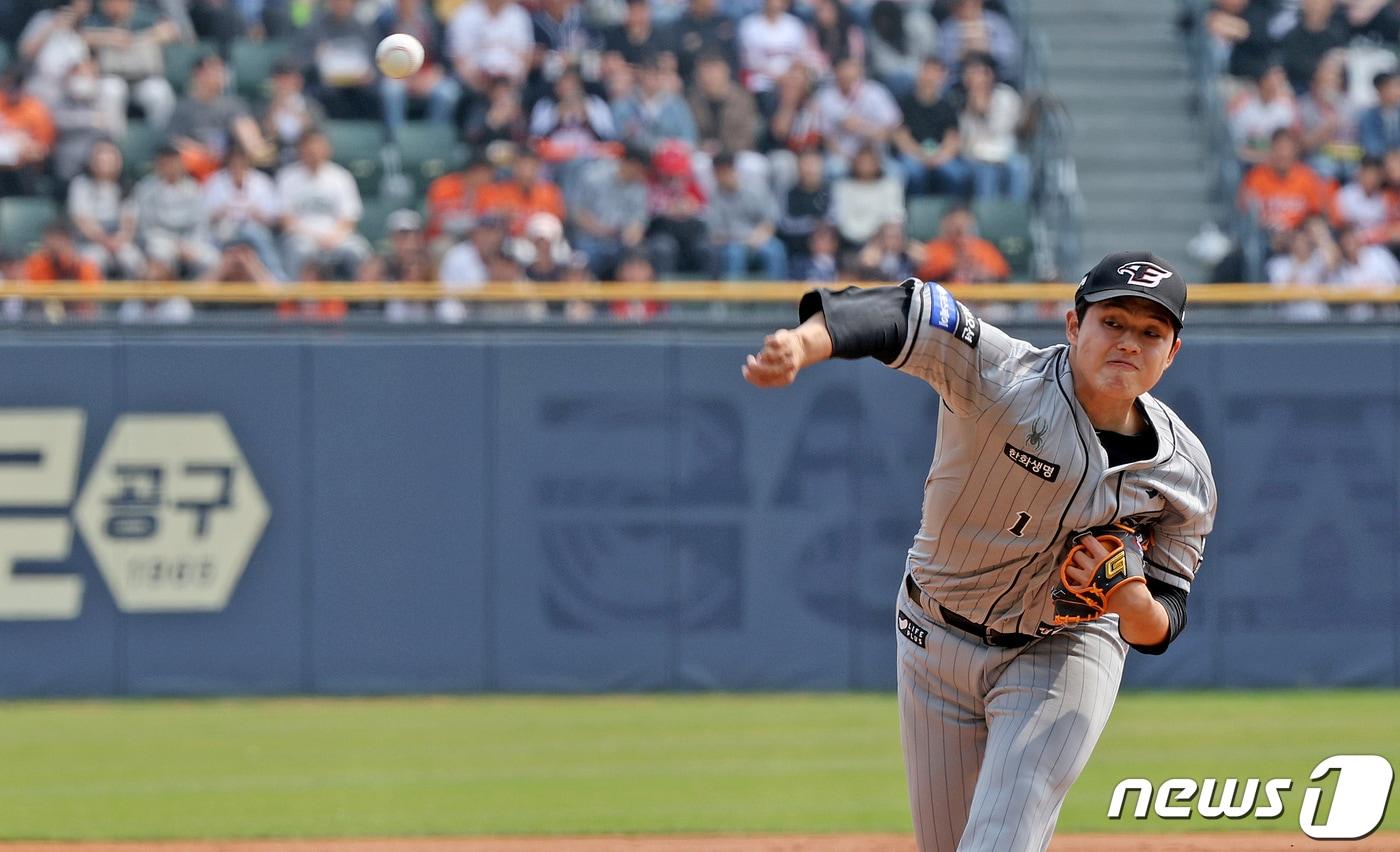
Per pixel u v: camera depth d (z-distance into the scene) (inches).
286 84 2053.4
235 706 1526.8
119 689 1552.7
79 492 1551.4
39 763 1258.0
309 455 1568.7
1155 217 2161.7
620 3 2245.3
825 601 1594.5
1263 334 1614.2
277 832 1019.9
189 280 1852.9
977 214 2053.4
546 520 1584.6
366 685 1567.4
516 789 1157.7
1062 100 2288.4
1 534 1545.3
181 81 2164.1
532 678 1579.7
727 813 1072.8
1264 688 1610.5
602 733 1384.1
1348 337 1614.2
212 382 1562.5
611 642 1584.6
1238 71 2331.4
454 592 1576.0
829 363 1598.2
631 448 1589.6
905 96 2112.5
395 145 2089.1
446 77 2151.8
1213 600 1610.5
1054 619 556.7
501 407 1582.2
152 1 2181.3
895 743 1336.1
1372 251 1985.7
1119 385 518.9
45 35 2062.0
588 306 1626.5
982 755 594.9
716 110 2091.5
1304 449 1614.2
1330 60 2240.4
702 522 1592.0
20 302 1576.0
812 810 1084.5
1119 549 528.1
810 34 2226.9
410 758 1275.8
